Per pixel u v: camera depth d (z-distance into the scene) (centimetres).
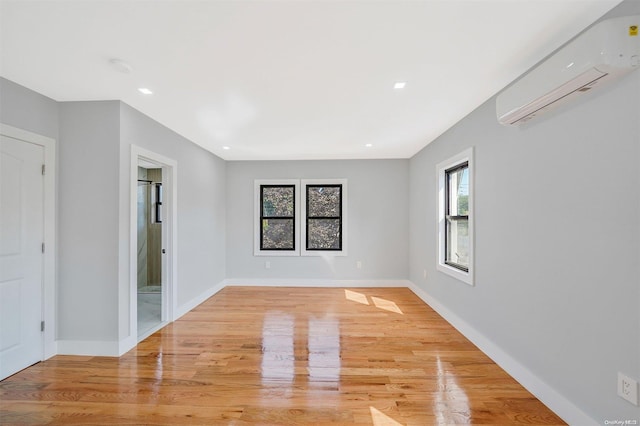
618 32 137
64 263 275
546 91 174
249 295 490
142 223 544
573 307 180
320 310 410
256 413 194
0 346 231
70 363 258
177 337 317
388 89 251
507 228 246
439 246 396
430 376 238
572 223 180
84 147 275
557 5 152
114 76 227
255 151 486
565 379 185
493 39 181
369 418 189
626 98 147
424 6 152
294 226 560
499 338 257
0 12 153
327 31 172
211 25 166
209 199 482
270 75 225
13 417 189
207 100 273
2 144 231
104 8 151
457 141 338
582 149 173
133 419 188
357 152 498
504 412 194
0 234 231
